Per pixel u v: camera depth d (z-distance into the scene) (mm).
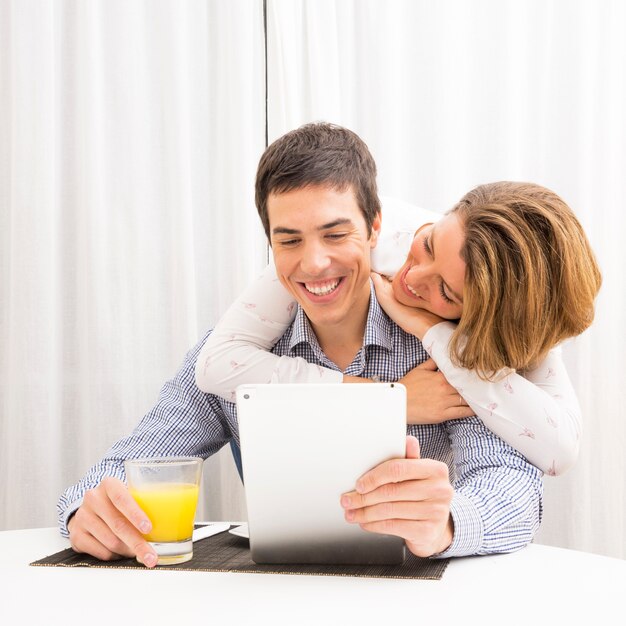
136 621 724
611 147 2061
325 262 1163
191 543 940
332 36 1930
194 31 1900
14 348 1750
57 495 1794
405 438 854
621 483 2039
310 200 1145
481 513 957
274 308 1336
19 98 1755
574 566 905
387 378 1334
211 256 1915
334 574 865
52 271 1773
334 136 1195
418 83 2025
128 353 1829
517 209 1114
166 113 1857
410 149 2027
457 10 2025
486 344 1113
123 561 940
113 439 1810
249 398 853
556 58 2055
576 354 1996
